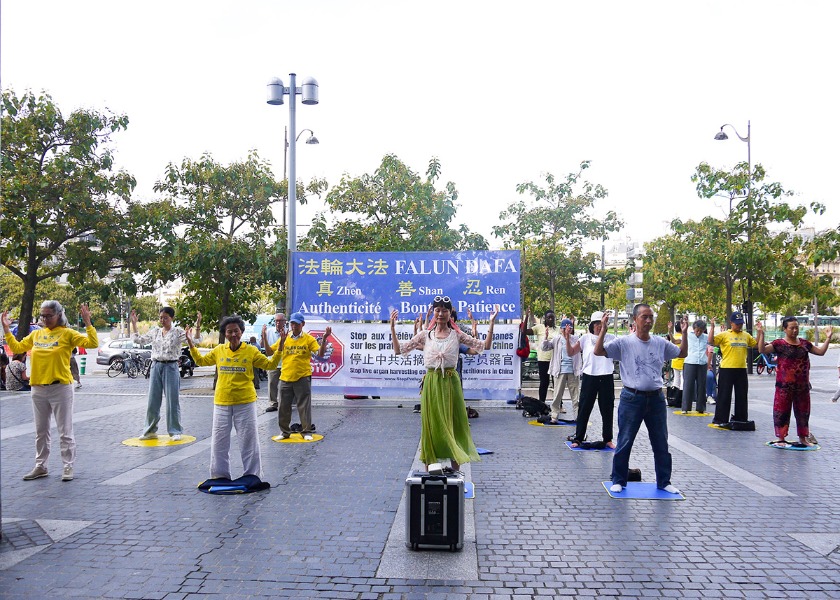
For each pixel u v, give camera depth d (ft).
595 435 34.09
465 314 44.11
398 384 44.62
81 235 65.46
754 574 15.39
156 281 67.72
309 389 33.24
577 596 14.21
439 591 14.46
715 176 72.23
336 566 15.81
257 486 22.76
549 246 73.05
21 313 63.82
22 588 14.49
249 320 70.08
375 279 44.83
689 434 34.50
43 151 62.54
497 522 19.24
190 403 47.50
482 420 39.47
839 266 214.48
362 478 24.45
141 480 24.17
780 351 31.14
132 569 15.58
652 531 18.44
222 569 15.60
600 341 22.98
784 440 31.19
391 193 70.08
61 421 24.34
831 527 18.81
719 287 80.33
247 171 65.10
